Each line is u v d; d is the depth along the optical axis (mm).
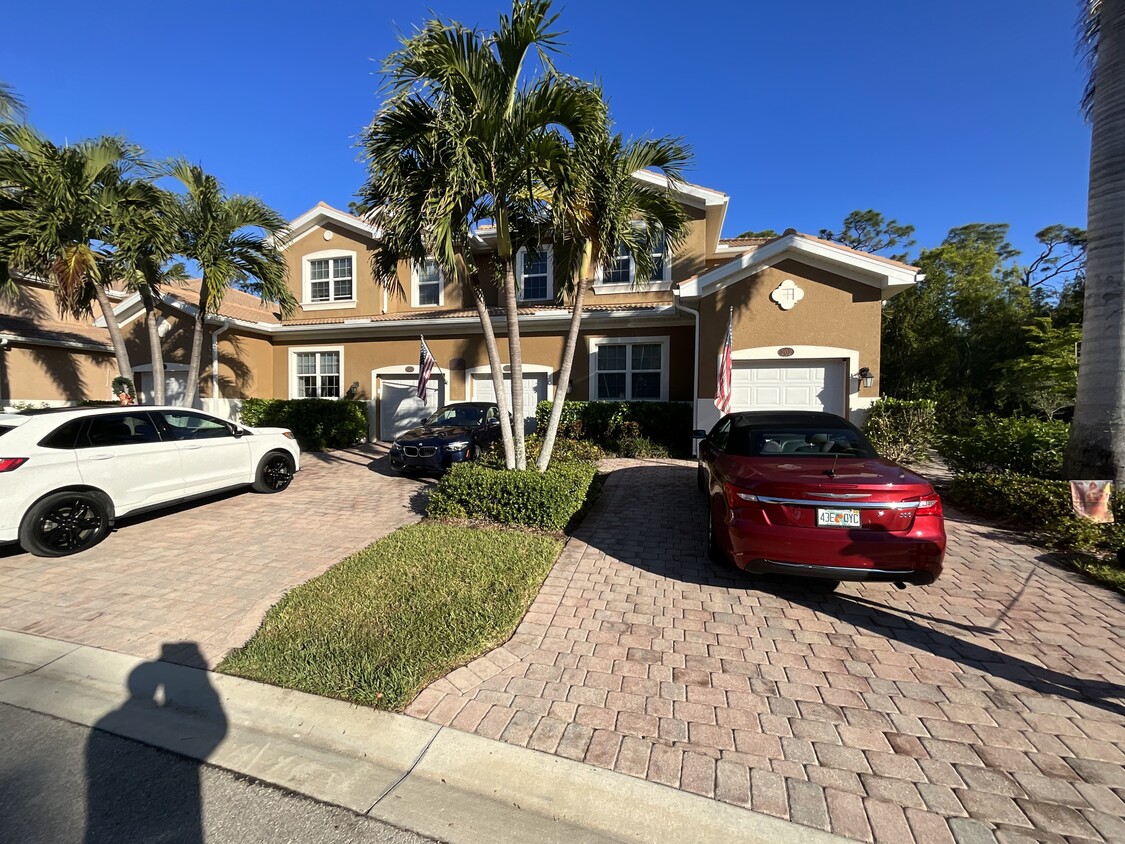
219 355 14336
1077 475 6137
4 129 8297
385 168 5488
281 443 8234
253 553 5305
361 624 3559
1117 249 5828
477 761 2410
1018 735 2566
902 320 19797
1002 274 23641
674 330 12281
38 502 5098
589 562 4938
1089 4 6309
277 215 10883
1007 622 3723
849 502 3729
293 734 2621
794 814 2107
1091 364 6043
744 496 3988
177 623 3805
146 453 6102
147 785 2316
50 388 14180
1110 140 5879
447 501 6293
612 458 10914
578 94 5398
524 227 6891
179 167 9789
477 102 5352
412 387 14359
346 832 2064
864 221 30141
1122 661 3211
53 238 8289
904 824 2055
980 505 6492
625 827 2076
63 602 4172
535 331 13141
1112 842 1962
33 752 2531
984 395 18781
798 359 10055
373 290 15461
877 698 2865
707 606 3998
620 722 2656
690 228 12867
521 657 3260
